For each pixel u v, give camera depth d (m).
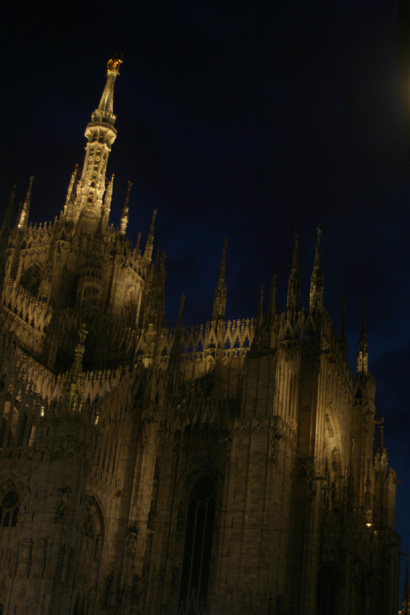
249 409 57.84
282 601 53.69
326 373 66.25
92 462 52.19
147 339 62.88
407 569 72.69
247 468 55.72
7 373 54.94
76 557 47.38
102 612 51.28
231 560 53.34
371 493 72.44
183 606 57.28
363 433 72.75
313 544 57.53
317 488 59.31
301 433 61.09
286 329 63.81
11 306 69.12
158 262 76.12
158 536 59.47
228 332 73.25
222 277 76.12
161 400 59.78
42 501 47.75
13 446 50.56
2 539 47.91
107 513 53.75
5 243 63.41
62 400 50.59
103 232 90.31
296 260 69.12
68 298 84.62
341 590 59.66
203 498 60.41
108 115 100.81
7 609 45.19
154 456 57.47
